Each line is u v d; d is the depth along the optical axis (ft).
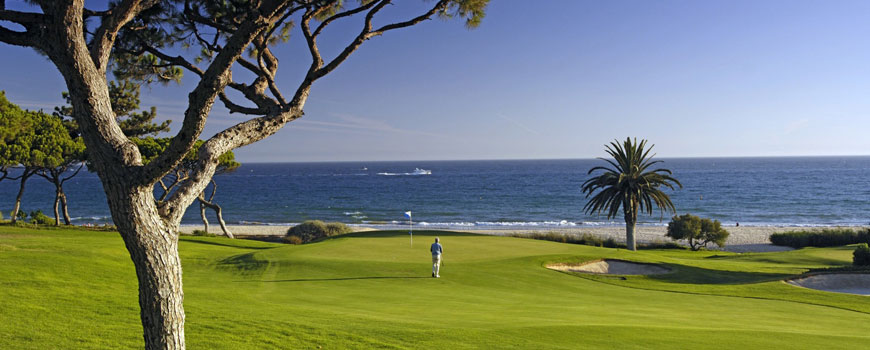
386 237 104.78
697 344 32.32
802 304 52.95
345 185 606.55
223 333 33.22
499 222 269.23
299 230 164.04
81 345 30.12
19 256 58.70
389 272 65.41
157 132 149.07
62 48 15.01
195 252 84.53
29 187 552.41
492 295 53.62
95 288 47.57
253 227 224.53
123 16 16.62
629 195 143.74
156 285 16.40
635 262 78.23
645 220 270.46
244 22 15.42
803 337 34.55
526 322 39.09
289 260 72.64
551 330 35.42
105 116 15.84
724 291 59.62
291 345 31.24
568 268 75.05
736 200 373.40
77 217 276.41
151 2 17.70
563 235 163.43
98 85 15.79
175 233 16.97
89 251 70.90
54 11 14.73
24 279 47.75
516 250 87.10
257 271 66.28
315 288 55.42
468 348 31.22
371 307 45.27
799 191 449.06
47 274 51.49
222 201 392.27
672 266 77.20
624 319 42.09
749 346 31.99
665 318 43.37
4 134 105.60
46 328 33.12
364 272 65.31
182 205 17.08
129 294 46.01
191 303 42.57
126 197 15.66
